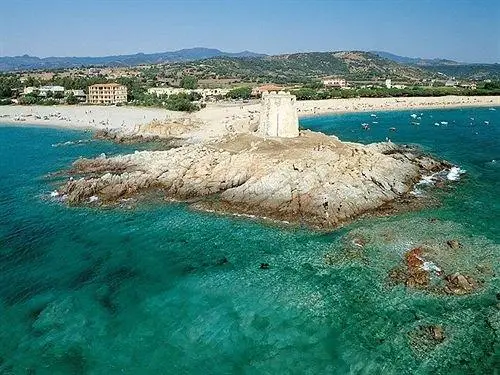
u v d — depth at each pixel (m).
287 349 39.16
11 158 117.19
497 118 180.00
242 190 74.88
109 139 145.25
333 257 54.84
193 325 42.72
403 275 49.66
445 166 95.88
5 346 40.25
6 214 72.75
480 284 47.38
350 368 36.81
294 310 44.62
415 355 37.91
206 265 54.41
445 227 62.56
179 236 62.88
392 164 88.00
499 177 88.19
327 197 69.38
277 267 53.31
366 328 41.47
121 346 40.03
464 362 36.94
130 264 55.00
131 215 71.19
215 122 164.25
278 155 85.81
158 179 84.75
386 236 59.94
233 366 37.34
